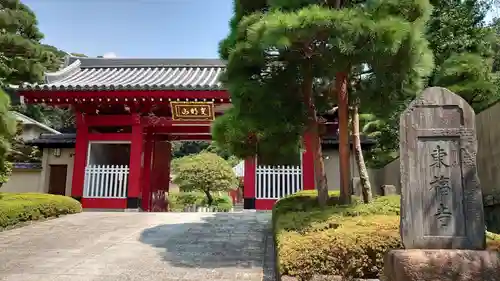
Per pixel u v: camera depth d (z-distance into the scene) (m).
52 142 16.83
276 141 8.03
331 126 15.41
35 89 14.12
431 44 11.59
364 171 7.82
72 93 14.22
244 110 6.93
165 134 16.92
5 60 14.20
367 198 7.63
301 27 5.74
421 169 4.55
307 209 7.65
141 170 14.93
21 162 19.11
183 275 6.05
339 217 6.28
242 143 8.21
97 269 6.41
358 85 8.08
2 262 6.84
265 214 12.25
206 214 12.38
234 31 7.82
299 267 5.08
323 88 8.89
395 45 5.79
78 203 13.14
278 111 7.22
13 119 9.27
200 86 13.80
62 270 6.37
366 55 6.05
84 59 19.36
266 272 6.20
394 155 15.70
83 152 14.95
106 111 15.58
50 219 11.41
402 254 4.02
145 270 6.33
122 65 19.17
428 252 4.02
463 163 4.50
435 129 4.62
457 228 4.36
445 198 4.44
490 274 3.83
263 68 7.32
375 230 5.37
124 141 15.03
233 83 6.93
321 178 8.01
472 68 10.66
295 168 14.79
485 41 11.76
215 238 8.66
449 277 3.85
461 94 10.70
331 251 5.12
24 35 15.16
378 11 6.35
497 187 8.25
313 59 7.20
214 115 14.61
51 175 17.08
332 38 5.89
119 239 8.66
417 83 6.82
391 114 7.99
